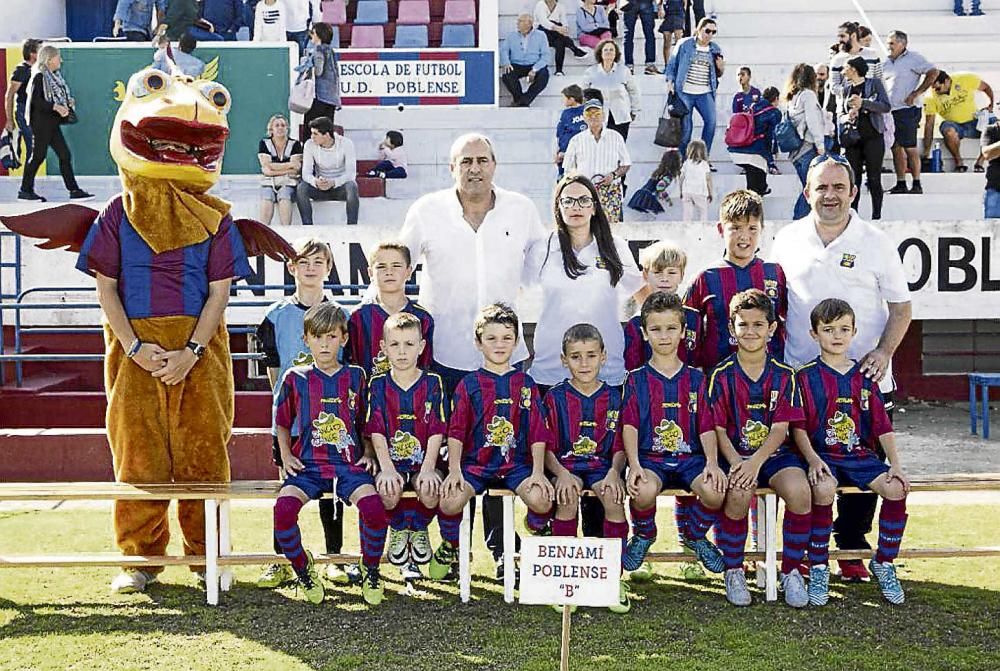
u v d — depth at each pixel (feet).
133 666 14.78
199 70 38.22
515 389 17.38
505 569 17.52
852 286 18.16
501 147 42.42
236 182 38.93
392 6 53.57
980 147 43.73
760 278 18.24
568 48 46.70
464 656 15.20
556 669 14.66
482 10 45.88
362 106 43.98
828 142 37.14
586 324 17.46
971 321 40.19
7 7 46.98
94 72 38.34
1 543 21.30
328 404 17.44
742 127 38.73
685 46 39.32
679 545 20.31
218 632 16.17
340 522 19.15
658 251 18.49
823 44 47.06
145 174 17.52
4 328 32.63
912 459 29.09
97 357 28.27
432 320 18.25
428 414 17.56
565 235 18.21
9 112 38.06
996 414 37.04
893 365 39.86
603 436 17.57
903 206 39.14
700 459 17.49
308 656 15.17
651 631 16.19
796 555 17.44
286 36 43.37
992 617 16.85
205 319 17.94
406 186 41.70
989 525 22.47
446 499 17.20
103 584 18.67
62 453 27.43
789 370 17.47
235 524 23.03
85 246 17.71
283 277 31.91
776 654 15.23
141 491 17.38
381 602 17.60
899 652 15.33
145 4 43.14
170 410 18.19
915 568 19.66
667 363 17.52
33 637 15.93
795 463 17.49
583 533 18.67
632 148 42.93
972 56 47.34
